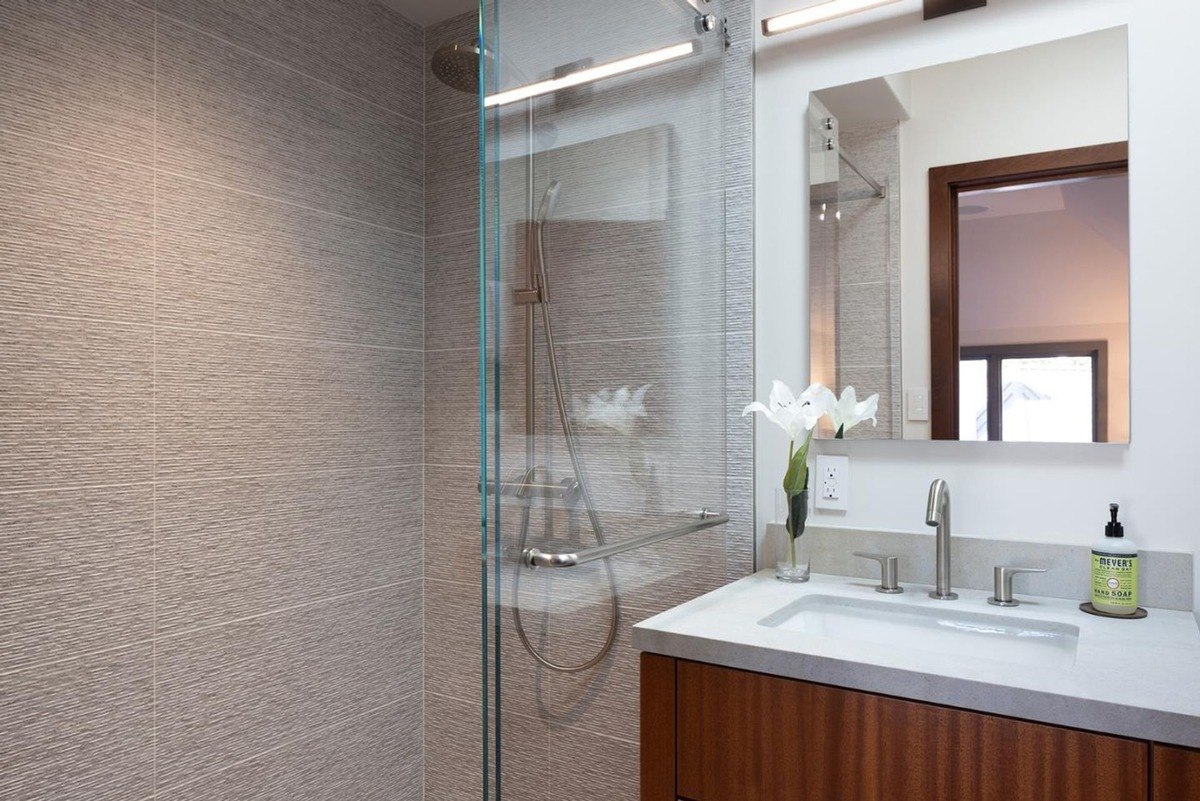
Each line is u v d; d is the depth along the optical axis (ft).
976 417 5.04
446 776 7.75
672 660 4.01
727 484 5.91
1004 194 5.00
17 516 4.85
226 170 6.13
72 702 5.11
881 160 5.39
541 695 4.09
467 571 7.63
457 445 7.72
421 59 8.00
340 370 7.09
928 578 5.09
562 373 4.26
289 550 6.58
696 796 3.92
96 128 5.27
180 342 5.78
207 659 5.93
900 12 5.32
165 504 5.66
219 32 6.09
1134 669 3.40
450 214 7.83
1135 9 4.64
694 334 5.49
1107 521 4.66
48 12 5.01
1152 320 4.57
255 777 6.28
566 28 4.32
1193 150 4.49
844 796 3.52
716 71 5.80
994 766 3.22
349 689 7.11
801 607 4.78
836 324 5.54
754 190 5.86
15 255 4.84
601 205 4.57
